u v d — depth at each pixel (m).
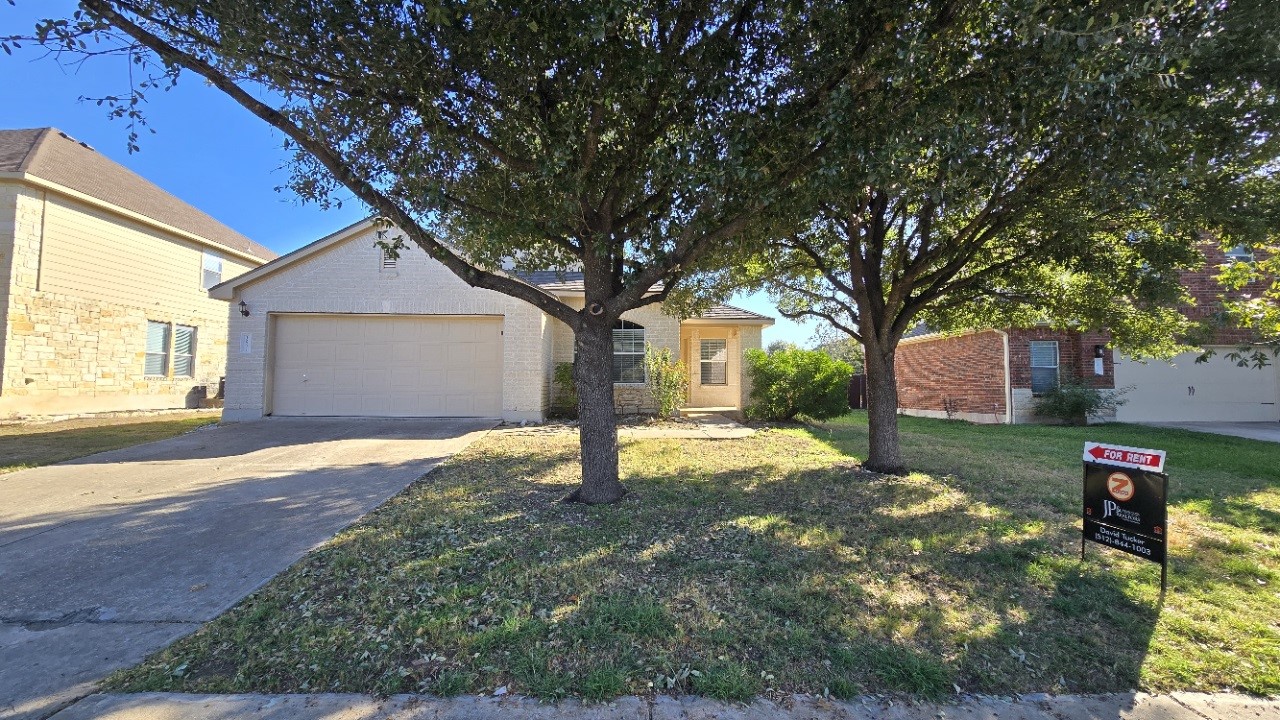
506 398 12.25
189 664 2.76
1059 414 14.34
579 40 4.01
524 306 12.36
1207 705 2.54
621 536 4.61
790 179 4.61
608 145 5.43
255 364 12.07
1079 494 6.21
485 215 5.48
